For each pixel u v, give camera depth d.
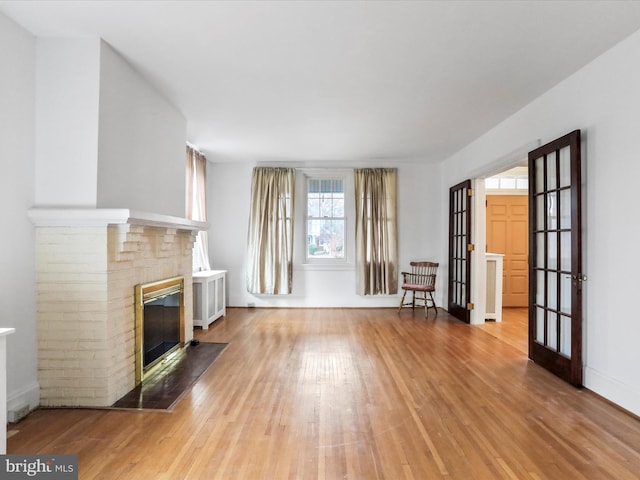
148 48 2.81
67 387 2.66
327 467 1.96
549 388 3.04
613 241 2.79
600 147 2.91
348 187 6.70
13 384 2.46
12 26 2.46
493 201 7.04
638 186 2.57
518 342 4.45
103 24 2.50
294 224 6.57
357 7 2.28
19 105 2.53
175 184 4.04
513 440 2.23
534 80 3.34
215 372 3.39
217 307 5.65
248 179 6.68
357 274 6.55
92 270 2.62
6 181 2.42
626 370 2.67
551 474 1.91
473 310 5.46
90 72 2.68
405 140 5.29
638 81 2.57
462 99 3.77
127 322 2.93
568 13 2.35
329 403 2.74
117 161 2.93
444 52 2.84
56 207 2.67
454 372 3.42
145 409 2.63
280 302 6.65
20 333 2.52
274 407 2.67
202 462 1.99
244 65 3.06
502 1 2.23
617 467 1.97
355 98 3.76
